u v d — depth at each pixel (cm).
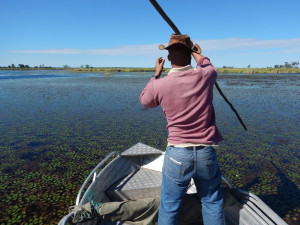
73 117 1291
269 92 2366
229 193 305
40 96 2073
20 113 1380
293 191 572
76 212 284
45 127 1100
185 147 224
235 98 1967
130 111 1450
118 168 455
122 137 964
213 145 229
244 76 5559
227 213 332
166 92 222
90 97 2028
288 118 1267
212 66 240
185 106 221
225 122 1184
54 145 874
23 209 502
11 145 873
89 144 886
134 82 3712
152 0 244
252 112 1416
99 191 378
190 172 227
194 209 302
